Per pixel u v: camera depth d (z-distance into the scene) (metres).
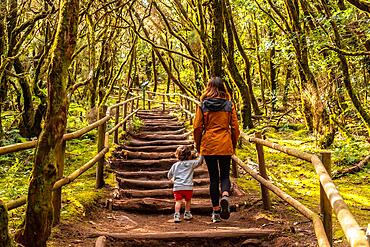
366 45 8.12
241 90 9.70
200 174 7.94
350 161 8.27
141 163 8.71
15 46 8.62
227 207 5.13
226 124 5.36
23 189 6.34
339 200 2.31
